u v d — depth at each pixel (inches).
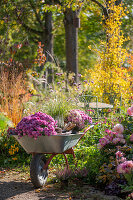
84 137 246.8
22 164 219.0
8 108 308.3
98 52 429.1
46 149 162.7
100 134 246.5
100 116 330.3
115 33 416.5
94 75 418.3
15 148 229.9
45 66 474.3
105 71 411.2
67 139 162.7
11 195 153.9
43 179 170.1
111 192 150.3
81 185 166.6
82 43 1039.6
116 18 413.1
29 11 587.5
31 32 719.1
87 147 218.5
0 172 200.5
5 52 445.7
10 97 324.2
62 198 148.2
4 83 330.3
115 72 402.3
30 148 165.6
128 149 165.0
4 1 496.4
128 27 796.0
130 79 408.5
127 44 604.4
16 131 162.7
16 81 350.0
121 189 150.0
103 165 162.6
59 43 1036.5
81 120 196.4
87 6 650.8
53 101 283.9
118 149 167.3
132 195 138.6
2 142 239.3
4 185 171.3
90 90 406.9
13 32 519.5
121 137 174.9
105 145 178.2
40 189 163.6
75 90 375.9
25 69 420.2
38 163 164.1
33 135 157.5
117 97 400.5
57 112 258.5
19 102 324.8
